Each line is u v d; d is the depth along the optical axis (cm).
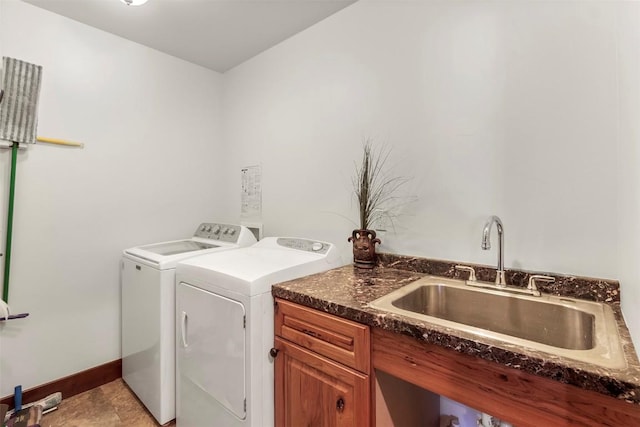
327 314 113
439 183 151
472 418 142
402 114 163
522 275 126
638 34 74
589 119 113
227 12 189
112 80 212
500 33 132
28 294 181
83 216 201
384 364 100
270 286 132
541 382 73
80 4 180
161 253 189
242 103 257
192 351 153
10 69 170
